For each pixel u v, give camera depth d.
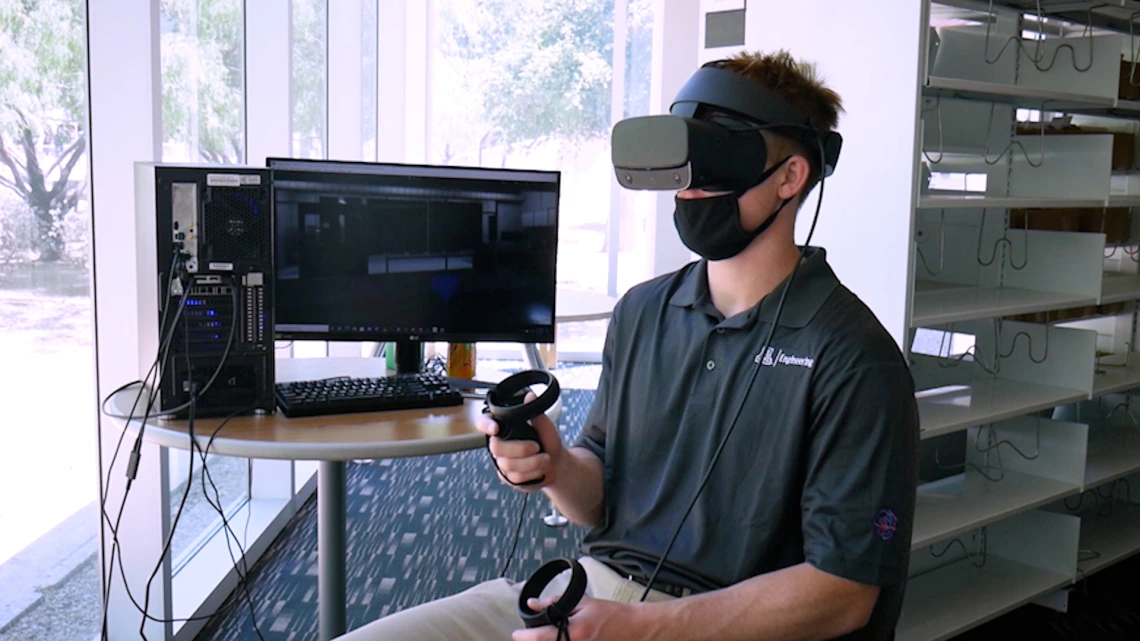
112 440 2.25
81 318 2.15
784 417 1.30
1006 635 2.85
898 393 1.26
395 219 2.01
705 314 1.40
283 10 3.27
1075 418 3.52
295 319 2.00
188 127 2.68
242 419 1.79
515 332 2.07
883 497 1.22
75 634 2.21
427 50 6.11
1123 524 3.40
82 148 2.12
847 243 2.45
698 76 1.33
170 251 1.73
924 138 2.67
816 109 1.34
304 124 3.77
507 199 2.04
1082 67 2.71
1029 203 2.51
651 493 1.42
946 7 2.58
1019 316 2.97
